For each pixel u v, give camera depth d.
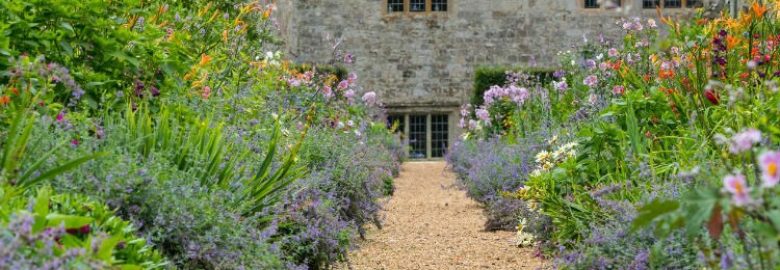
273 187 4.76
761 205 2.23
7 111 4.00
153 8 6.69
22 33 4.85
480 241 7.16
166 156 4.25
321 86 8.93
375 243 7.05
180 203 3.64
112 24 5.20
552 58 22.64
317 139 7.18
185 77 5.95
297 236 4.64
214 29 7.46
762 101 4.82
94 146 3.97
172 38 5.77
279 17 20.67
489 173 8.41
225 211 3.87
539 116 11.01
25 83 4.28
